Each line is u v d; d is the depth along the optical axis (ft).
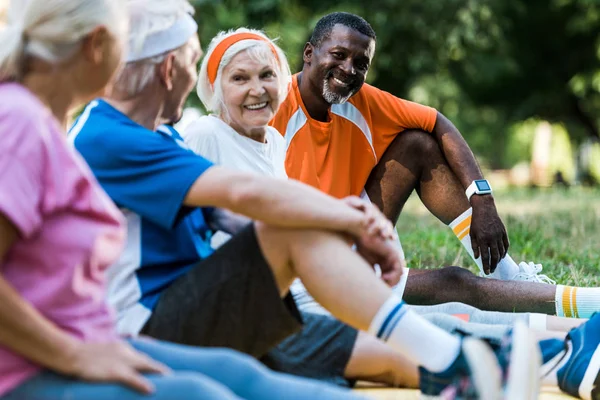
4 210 10.87
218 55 20.85
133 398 11.19
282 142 22.27
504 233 24.80
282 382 12.61
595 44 127.85
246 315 15.14
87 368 11.27
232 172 14.70
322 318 17.93
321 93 23.86
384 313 14.15
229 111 20.92
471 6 86.22
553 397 17.30
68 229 11.66
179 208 14.87
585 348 17.13
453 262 30.42
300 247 14.56
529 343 12.74
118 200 15.05
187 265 15.97
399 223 47.57
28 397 11.25
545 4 123.65
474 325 17.44
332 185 24.29
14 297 10.84
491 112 153.58
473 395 13.17
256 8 75.92
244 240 15.01
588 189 79.51
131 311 15.39
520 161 199.52
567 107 139.33
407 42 87.86
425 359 14.07
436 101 110.01
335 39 23.63
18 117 11.28
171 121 16.56
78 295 11.75
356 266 14.34
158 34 15.58
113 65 13.04
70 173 11.68
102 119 15.51
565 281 26.61
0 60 12.45
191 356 12.81
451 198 25.26
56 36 12.49
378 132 25.00
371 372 17.81
